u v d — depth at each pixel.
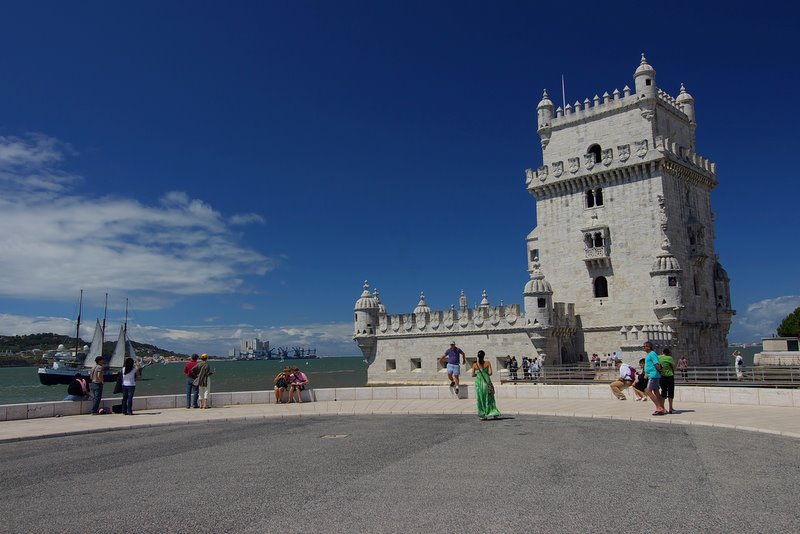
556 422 24.86
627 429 22.50
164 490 14.25
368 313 70.25
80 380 30.66
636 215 57.31
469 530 10.79
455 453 18.11
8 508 13.03
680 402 30.84
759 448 18.20
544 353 56.75
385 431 23.30
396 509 12.16
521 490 13.48
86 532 11.19
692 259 58.91
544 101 65.44
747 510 11.88
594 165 59.75
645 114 57.81
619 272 58.00
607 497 12.84
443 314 64.69
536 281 57.31
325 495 13.39
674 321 53.59
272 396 35.50
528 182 64.62
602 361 55.09
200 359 32.84
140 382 148.25
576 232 61.28
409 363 67.38
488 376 26.48
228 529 11.11
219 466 16.95
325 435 22.59
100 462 18.09
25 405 28.17
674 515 11.57
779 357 69.25
